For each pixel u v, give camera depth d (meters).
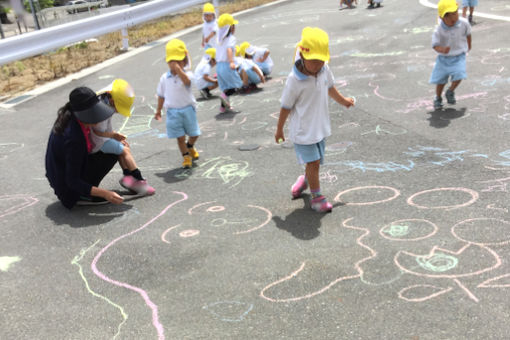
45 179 5.13
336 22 13.20
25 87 9.24
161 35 13.80
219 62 7.14
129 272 3.28
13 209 4.45
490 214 3.49
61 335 2.73
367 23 12.52
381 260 3.10
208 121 6.65
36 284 3.24
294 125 3.72
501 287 2.73
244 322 2.68
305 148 3.71
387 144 5.06
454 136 5.06
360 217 3.67
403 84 7.20
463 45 5.67
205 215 3.98
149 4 12.35
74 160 4.05
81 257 3.52
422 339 2.43
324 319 2.64
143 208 4.22
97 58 11.26
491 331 2.43
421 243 3.24
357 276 2.97
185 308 2.85
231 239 3.56
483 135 5.00
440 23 5.64
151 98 7.99
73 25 9.96
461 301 2.66
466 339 2.39
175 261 3.35
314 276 3.02
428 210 3.65
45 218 4.21
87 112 3.95
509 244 3.12
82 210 4.30
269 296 2.88
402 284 2.85
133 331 2.70
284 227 3.65
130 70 9.90
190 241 3.59
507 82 6.66
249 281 3.04
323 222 3.66
